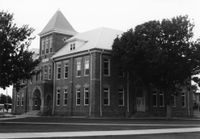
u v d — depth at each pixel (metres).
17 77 33.50
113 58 46.22
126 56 42.78
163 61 39.31
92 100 44.59
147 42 40.62
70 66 50.22
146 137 18.80
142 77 44.44
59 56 52.53
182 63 41.25
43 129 23.23
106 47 46.91
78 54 48.53
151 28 41.88
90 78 45.53
